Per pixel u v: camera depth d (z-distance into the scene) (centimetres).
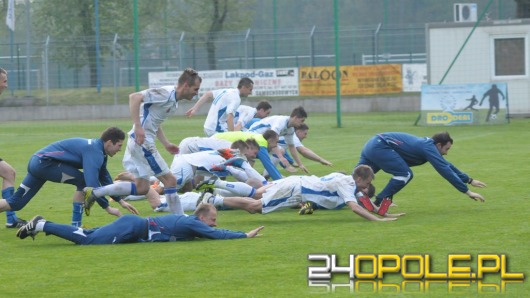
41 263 1418
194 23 7781
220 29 7756
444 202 2080
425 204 2055
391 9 8006
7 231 1775
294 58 6988
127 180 2028
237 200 1859
